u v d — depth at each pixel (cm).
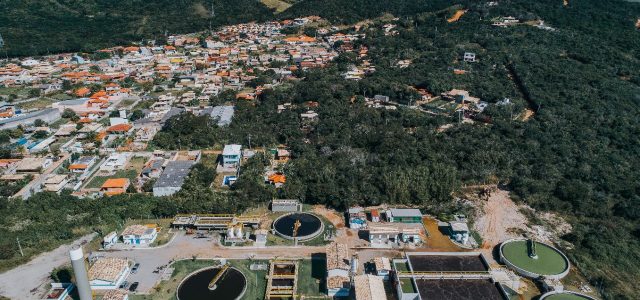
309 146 18138
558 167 16538
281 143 19338
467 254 11900
